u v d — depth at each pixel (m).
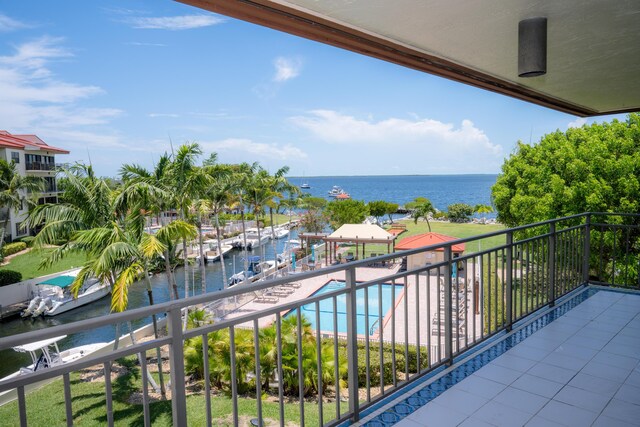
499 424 2.49
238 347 11.45
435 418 2.55
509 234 3.92
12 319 24.94
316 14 2.60
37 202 38.34
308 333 11.45
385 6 2.52
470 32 3.03
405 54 3.35
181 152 17.75
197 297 1.66
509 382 3.00
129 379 14.12
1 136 41.19
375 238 30.58
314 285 25.56
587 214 5.33
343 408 10.60
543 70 2.83
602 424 2.49
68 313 26.00
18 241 37.50
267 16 2.47
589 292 5.20
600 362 3.31
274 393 11.64
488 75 4.18
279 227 61.31
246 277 29.33
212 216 30.55
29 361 18.92
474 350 3.56
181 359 1.62
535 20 2.79
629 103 5.48
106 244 12.97
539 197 21.22
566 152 20.42
